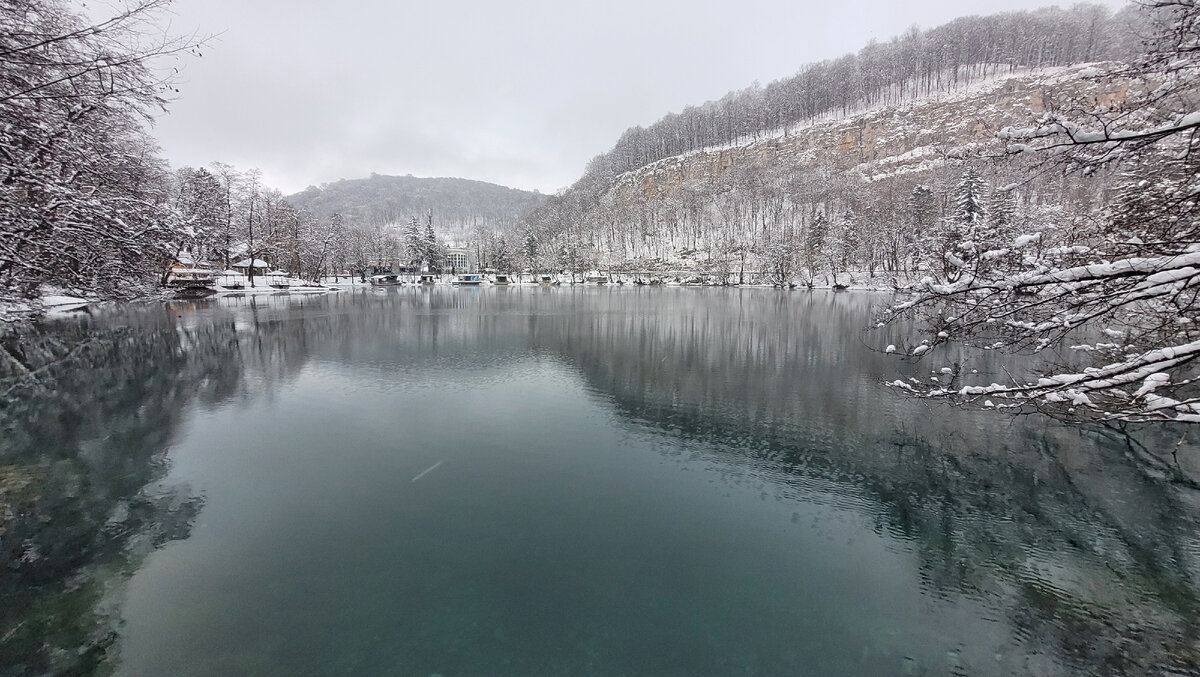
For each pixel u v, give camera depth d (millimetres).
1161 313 5539
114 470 8852
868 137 130250
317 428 11102
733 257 101000
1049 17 110375
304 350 20344
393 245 120062
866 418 11883
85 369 16359
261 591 5723
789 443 10383
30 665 4668
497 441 10406
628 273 111625
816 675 4742
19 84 6559
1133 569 6402
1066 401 6012
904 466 9320
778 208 104000
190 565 6184
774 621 5406
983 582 6156
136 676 4566
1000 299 4773
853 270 72188
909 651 5074
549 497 8055
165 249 13398
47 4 6605
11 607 5406
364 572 6094
